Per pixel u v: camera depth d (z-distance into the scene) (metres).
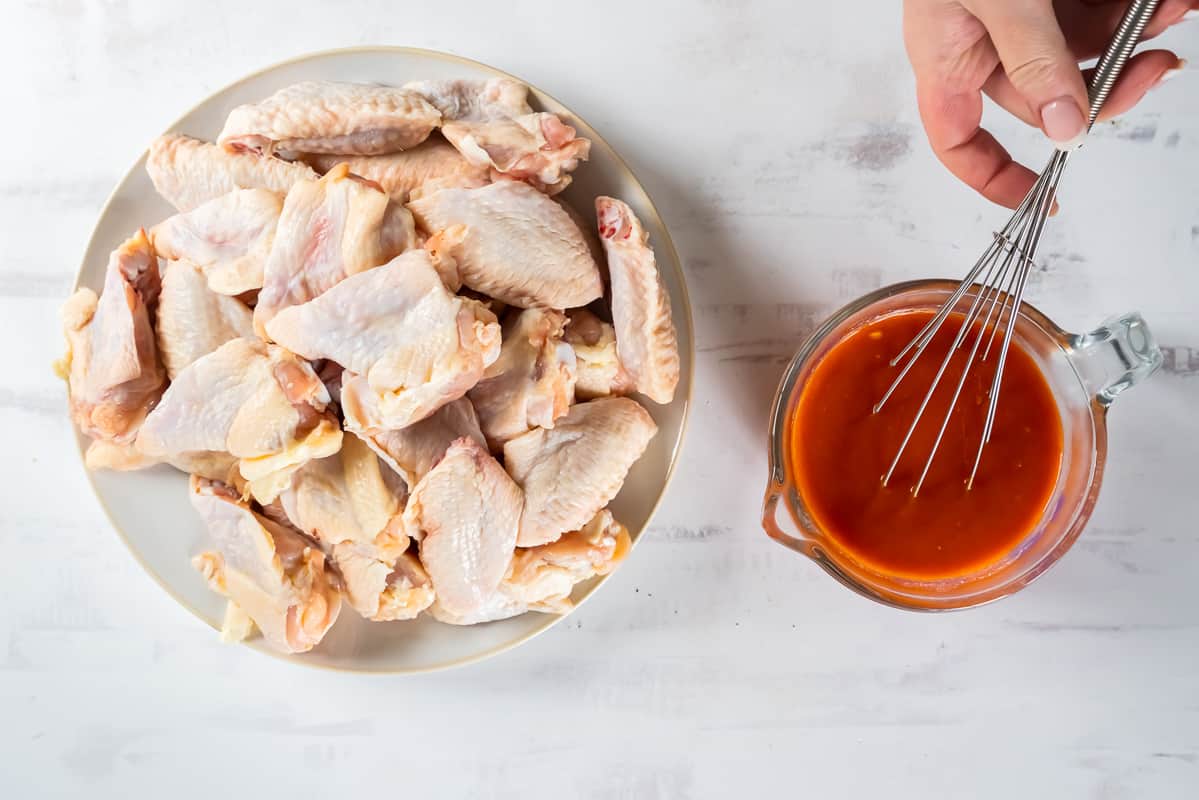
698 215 0.73
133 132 0.72
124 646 0.73
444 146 0.68
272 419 0.65
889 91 0.73
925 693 0.74
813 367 0.65
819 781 0.74
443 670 0.73
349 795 0.74
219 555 0.67
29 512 0.73
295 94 0.65
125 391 0.66
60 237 0.72
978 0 0.57
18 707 0.73
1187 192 0.73
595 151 0.67
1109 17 0.64
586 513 0.67
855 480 0.65
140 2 0.72
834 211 0.73
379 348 0.63
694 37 0.73
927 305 0.64
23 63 0.72
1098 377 0.63
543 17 0.72
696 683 0.74
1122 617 0.74
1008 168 0.67
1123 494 0.74
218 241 0.66
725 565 0.73
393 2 0.72
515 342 0.67
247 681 0.73
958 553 0.65
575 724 0.74
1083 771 0.74
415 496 0.65
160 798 0.73
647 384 0.67
